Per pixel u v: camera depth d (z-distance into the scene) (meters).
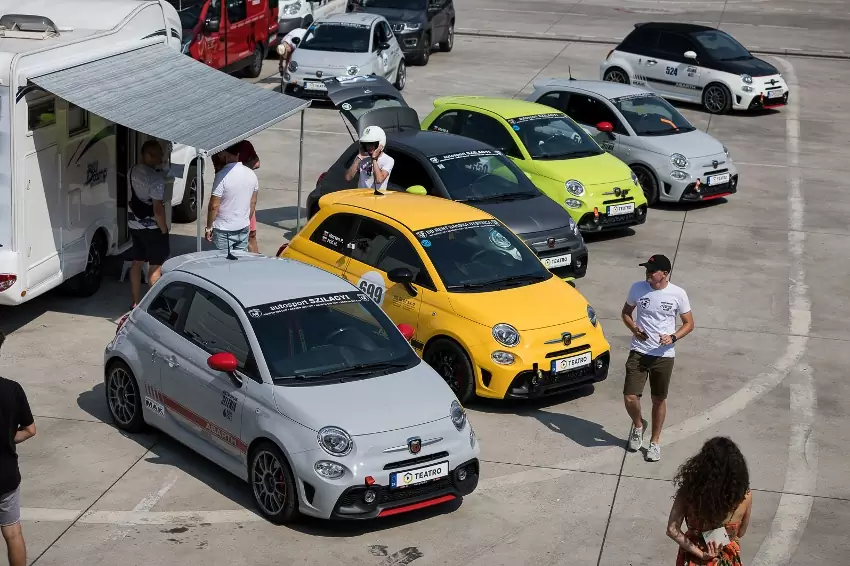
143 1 15.82
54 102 13.17
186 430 10.27
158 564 8.73
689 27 30.19
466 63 33.81
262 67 32.41
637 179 19.17
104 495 9.80
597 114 21.33
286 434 9.12
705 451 7.12
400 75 29.72
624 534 9.56
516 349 11.65
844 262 17.91
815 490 10.52
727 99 28.61
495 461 10.84
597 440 11.41
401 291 12.48
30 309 14.48
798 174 23.39
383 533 9.38
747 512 7.31
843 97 31.38
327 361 9.79
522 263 12.91
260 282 10.48
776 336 14.62
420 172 16.34
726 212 20.59
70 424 11.19
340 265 13.10
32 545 8.95
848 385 13.12
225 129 12.99
